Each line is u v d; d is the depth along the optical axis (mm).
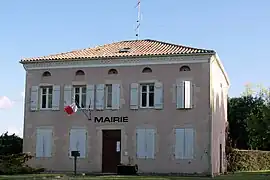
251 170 42344
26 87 35469
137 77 33500
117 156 33406
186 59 32688
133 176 28828
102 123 33781
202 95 32281
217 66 35719
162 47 35094
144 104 33344
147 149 32812
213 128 32875
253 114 51375
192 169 31938
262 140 50750
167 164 32375
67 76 34781
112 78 33938
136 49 35312
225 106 41969
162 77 33031
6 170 30422
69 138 34219
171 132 32531
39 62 35156
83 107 34281
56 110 34656
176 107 32594
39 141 34750
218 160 35281
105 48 36875
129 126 33281
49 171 34188
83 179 25672
